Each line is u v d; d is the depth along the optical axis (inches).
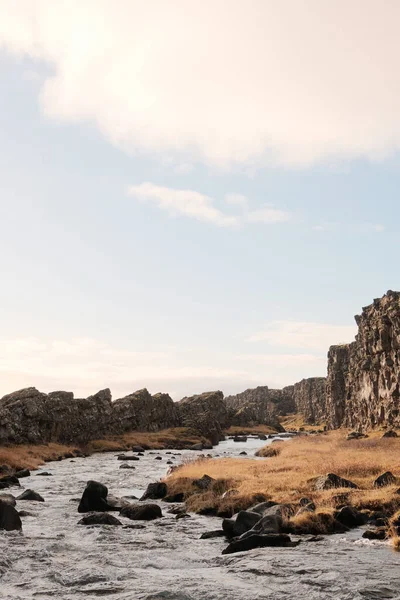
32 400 2746.1
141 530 776.9
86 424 3312.0
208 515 916.0
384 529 665.6
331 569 496.7
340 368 5177.2
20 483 1457.9
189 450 3152.1
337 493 860.0
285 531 700.7
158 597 419.5
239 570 507.5
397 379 3085.6
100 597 431.2
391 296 3390.7
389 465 1134.4
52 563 566.3
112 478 1589.6
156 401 4461.1
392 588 434.0
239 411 6190.9
